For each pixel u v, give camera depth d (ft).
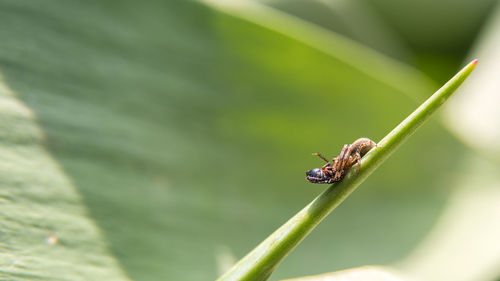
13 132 0.60
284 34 0.71
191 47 0.72
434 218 0.74
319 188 0.72
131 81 0.68
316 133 0.74
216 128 0.71
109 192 0.62
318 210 0.50
